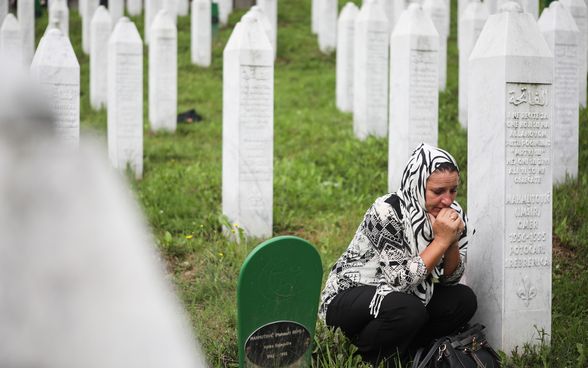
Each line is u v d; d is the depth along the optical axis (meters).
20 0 16.69
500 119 4.31
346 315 4.10
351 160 9.98
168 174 9.54
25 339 0.73
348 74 13.84
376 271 4.14
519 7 4.41
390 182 8.77
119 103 9.70
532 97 4.33
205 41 18.08
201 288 5.62
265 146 7.33
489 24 4.50
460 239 4.20
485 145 4.44
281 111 14.28
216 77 17.36
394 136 8.71
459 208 4.22
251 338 3.43
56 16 18.61
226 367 4.09
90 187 0.77
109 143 10.00
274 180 9.09
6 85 0.74
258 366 3.47
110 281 0.77
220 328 4.73
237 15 23.17
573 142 8.20
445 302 4.18
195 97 15.59
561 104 8.20
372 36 11.21
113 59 9.73
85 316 0.75
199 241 6.93
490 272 4.42
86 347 0.75
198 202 8.24
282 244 3.40
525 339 4.41
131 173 9.50
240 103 7.22
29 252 0.74
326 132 12.16
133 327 0.78
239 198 7.28
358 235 4.23
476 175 4.53
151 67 12.83
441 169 3.98
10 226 0.74
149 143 11.90
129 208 0.81
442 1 12.85
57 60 7.49
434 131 8.66
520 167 4.34
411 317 3.91
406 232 4.01
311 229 7.56
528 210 4.37
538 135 4.37
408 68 8.50
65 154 0.77
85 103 15.35
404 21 8.65
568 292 5.42
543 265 4.42
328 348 4.05
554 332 4.70
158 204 8.22
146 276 0.80
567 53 8.22
